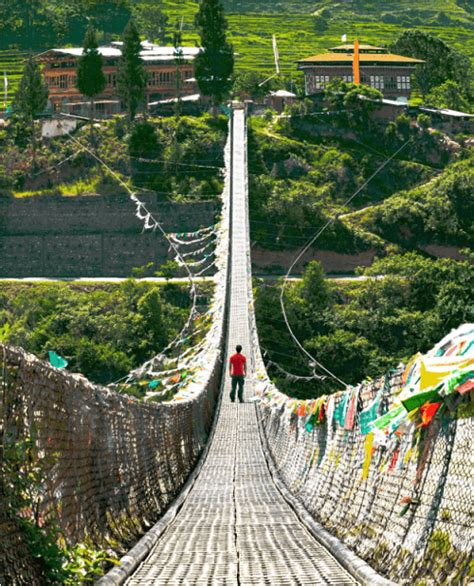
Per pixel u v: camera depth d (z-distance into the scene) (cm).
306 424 2395
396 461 1313
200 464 3631
